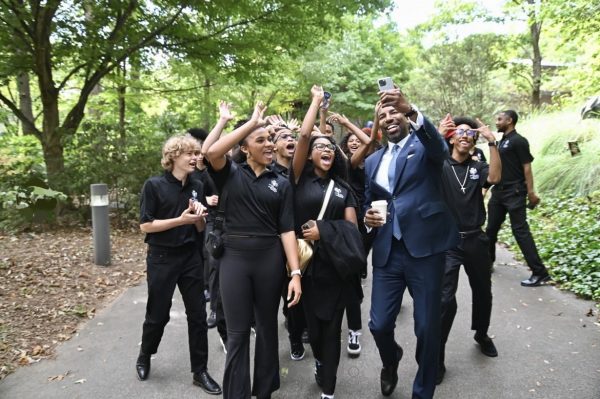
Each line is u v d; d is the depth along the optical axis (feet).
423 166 9.73
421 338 9.53
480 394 10.50
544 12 33.09
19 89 38.58
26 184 27.76
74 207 29.58
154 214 10.84
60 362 12.38
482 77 58.95
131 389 11.05
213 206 11.99
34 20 27.17
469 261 11.48
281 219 9.81
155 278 10.87
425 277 9.53
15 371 11.85
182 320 15.55
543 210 28.48
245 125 9.20
